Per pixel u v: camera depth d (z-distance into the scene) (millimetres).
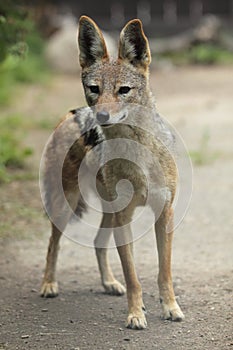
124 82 8594
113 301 9484
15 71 33844
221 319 8562
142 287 9922
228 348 7699
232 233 12352
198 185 15711
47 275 9836
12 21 14320
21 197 14734
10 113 24734
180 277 10227
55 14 46219
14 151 17422
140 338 8109
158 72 41344
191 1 55656
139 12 55750
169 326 8445
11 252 11703
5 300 9602
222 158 18141
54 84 34719
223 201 14414
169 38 53844
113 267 10883
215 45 47250
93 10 55281
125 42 8781
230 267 10570
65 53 40812
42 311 9164
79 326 8594
